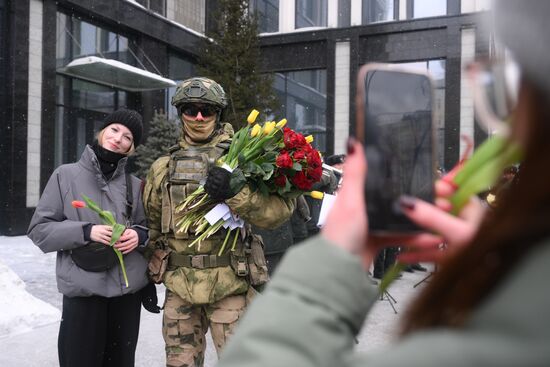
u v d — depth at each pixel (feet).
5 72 35.35
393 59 51.78
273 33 55.77
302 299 1.74
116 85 43.47
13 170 35.24
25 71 35.88
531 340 1.16
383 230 1.99
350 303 1.74
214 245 8.45
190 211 8.34
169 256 8.65
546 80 1.26
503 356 1.17
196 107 8.81
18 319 14.02
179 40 50.57
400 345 1.38
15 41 35.17
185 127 8.99
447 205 2.14
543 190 1.24
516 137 1.38
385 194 2.02
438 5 50.49
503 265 1.30
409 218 1.99
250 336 1.68
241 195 8.07
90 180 8.57
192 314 8.64
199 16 54.70
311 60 54.75
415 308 1.48
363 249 2.05
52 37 37.68
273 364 1.57
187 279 8.38
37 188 36.91
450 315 1.36
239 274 8.39
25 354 12.28
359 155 2.08
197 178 8.53
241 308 8.50
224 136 9.15
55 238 7.98
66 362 8.20
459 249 1.45
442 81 50.14
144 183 9.23
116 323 8.69
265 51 56.18
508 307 1.22
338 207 2.02
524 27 1.29
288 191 8.50
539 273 1.22
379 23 51.80
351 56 52.75
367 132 2.08
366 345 13.16
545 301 1.17
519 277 1.25
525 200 1.27
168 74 50.75
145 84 43.29
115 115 8.82
